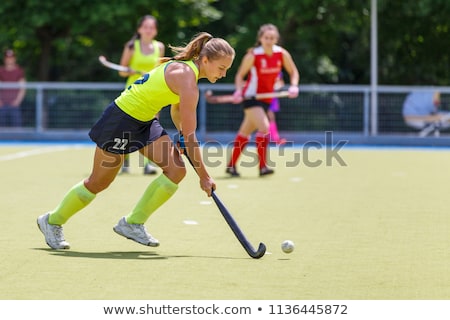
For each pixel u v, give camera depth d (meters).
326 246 26.22
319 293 20.44
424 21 83.88
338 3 82.69
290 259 24.20
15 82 74.06
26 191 38.62
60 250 25.22
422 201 36.41
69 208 25.11
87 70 94.69
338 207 34.50
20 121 71.75
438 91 69.50
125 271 22.47
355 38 90.75
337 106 70.12
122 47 91.75
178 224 29.97
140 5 81.44
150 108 24.41
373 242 26.94
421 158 57.91
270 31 44.53
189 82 23.95
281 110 70.19
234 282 21.38
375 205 35.12
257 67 44.69
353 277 22.06
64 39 84.88
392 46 86.06
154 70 24.50
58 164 51.38
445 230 29.20
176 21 83.31
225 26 92.44
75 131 71.69
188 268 22.89
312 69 91.44
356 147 68.06
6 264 23.22
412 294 20.44
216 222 30.45
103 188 25.25
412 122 69.81
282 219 31.38
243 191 39.38
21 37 80.31
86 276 21.92
